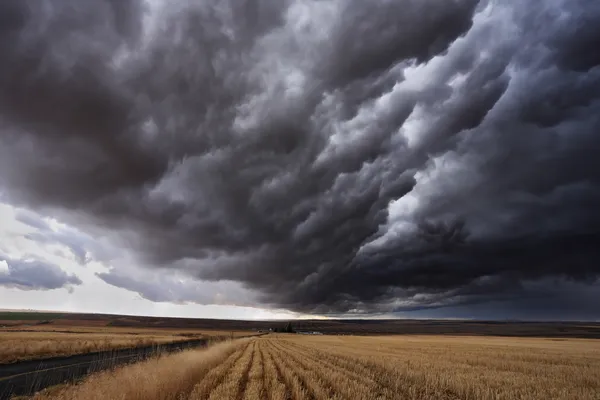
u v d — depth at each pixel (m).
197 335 97.44
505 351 44.75
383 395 15.38
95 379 14.23
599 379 21.33
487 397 15.27
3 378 19.56
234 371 22.11
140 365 18.11
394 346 53.88
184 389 14.91
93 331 100.81
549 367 27.34
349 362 27.31
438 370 23.41
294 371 21.94
